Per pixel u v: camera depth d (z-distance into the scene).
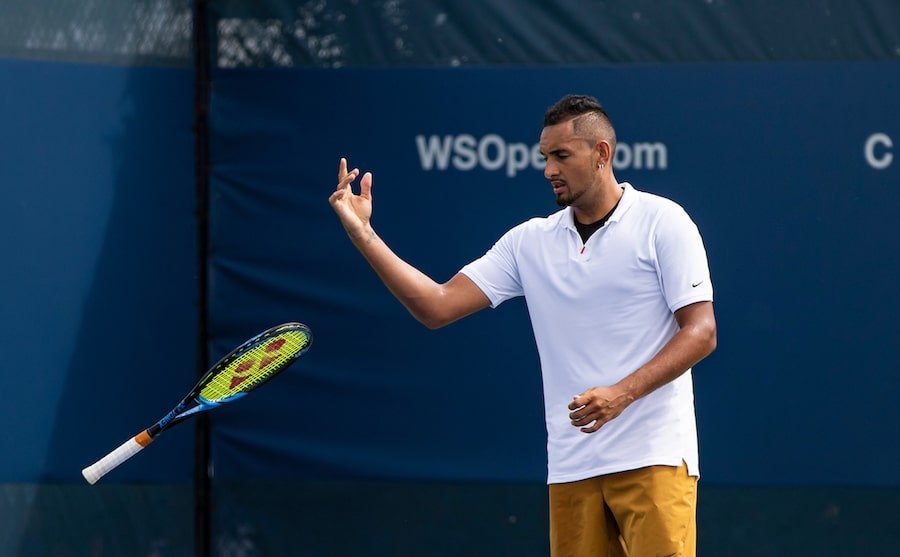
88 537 17.95
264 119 18.62
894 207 18.02
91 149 17.94
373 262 12.72
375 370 18.58
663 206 12.41
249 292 18.67
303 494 18.66
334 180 18.61
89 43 17.94
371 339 18.56
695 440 12.74
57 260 17.69
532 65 18.42
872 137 18.03
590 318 12.50
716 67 18.16
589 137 12.35
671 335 12.47
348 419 18.61
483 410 18.52
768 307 18.09
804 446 18.09
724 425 18.14
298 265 18.62
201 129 18.70
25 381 17.47
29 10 17.52
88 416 17.94
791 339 18.09
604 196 12.60
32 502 17.56
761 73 18.12
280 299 18.66
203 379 12.72
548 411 12.99
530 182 18.44
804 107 18.09
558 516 13.08
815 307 18.06
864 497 18.05
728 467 18.14
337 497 18.62
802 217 18.08
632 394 11.54
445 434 18.55
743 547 18.14
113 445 18.11
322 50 18.64
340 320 18.59
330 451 18.59
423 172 18.56
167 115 18.48
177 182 18.56
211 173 18.70
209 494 18.78
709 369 18.16
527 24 18.44
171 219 18.52
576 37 18.39
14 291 17.39
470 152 18.50
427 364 18.56
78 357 17.86
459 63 18.53
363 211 12.68
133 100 18.25
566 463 12.76
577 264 12.55
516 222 18.45
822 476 18.09
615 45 18.33
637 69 18.27
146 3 18.36
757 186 18.12
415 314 13.11
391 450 18.58
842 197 18.05
